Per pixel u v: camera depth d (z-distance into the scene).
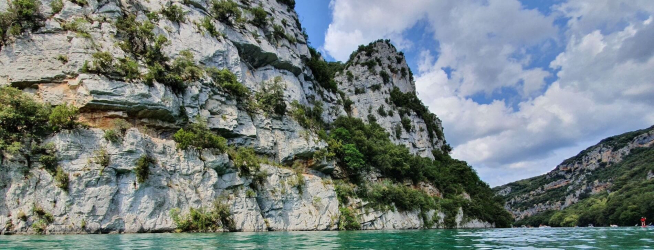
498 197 94.69
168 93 37.75
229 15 53.00
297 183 44.66
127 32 39.72
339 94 83.81
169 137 37.97
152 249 17.72
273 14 63.50
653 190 88.44
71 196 28.53
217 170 37.44
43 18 35.75
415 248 20.77
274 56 56.31
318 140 52.28
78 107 33.09
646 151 147.38
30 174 27.97
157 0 47.31
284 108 50.94
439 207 67.56
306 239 26.20
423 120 99.50
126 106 34.84
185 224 32.44
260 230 37.72
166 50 43.84
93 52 35.50
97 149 30.81
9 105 29.28
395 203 58.03
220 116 42.66
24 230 26.42
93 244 19.61
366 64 98.06
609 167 159.75
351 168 54.88
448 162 97.56
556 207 163.00
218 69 47.31
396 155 67.62
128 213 30.39
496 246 22.33
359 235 32.56
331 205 47.03
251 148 43.66
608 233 37.41
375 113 90.25
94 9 39.12
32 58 33.97
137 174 31.61
